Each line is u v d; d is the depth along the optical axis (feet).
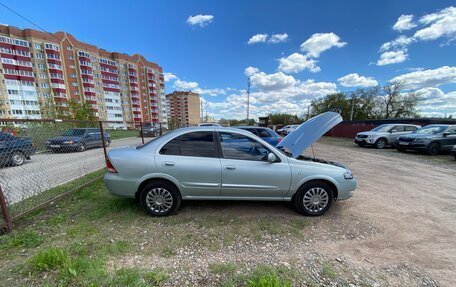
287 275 7.23
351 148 47.09
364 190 16.74
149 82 255.09
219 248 8.82
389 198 14.98
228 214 11.96
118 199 13.74
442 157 33.65
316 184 11.89
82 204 13.11
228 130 12.01
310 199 11.94
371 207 13.37
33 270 7.09
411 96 136.67
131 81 233.55
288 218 11.65
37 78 159.33
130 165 11.09
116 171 11.14
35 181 16.55
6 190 13.21
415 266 7.94
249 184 11.50
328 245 9.23
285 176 11.58
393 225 11.09
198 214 11.87
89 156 30.40
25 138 15.87
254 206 13.09
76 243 8.82
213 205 13.11
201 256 8.27
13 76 146.51
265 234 10.00
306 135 13.38
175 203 11.56
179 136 11.78
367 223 11.27
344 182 12.05
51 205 12.93
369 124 74.74
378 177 20.93
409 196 15.43
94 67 195.72
